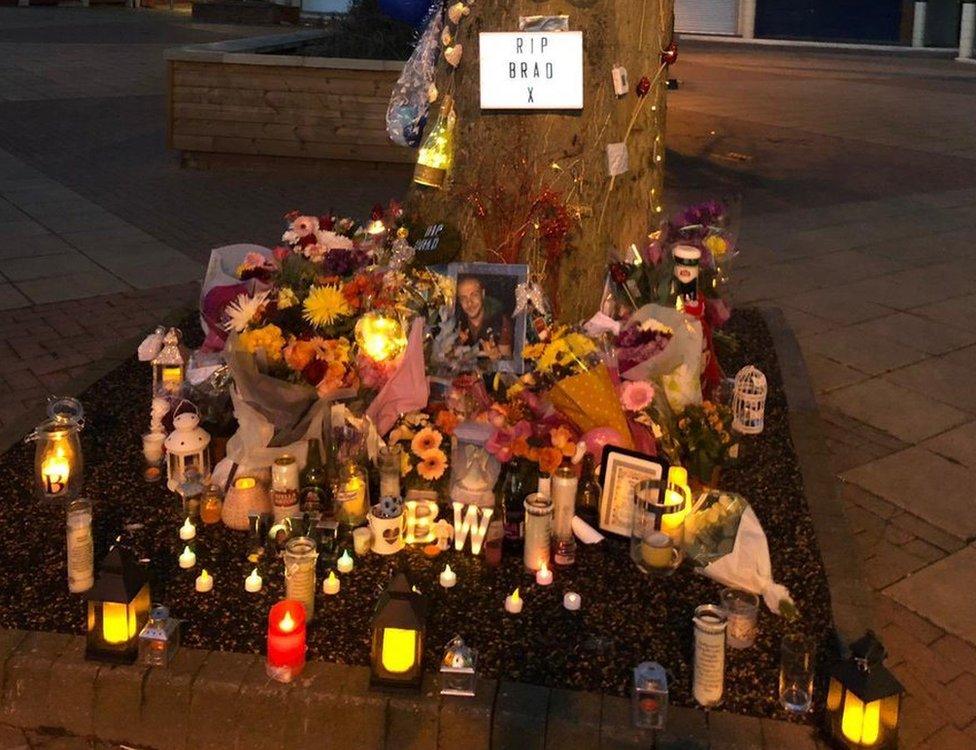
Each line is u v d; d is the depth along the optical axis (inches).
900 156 538.3
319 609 126.8
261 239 338.6
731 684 115.3
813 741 106.9
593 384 149.4
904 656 130.4
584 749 107.3
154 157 477.4
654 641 122.6
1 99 615.2
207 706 112.0
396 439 158.1
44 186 405.4
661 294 172.9
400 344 159.2
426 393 159.5
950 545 158.9
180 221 359.3
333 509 146.4
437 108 188.9
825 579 138.0
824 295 293.9
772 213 402.9
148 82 706.8
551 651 120.2
